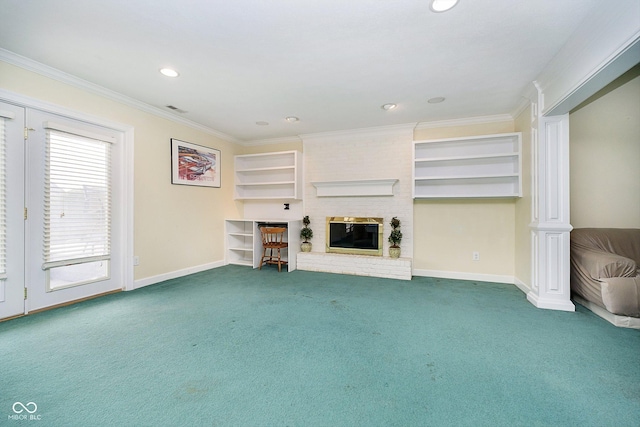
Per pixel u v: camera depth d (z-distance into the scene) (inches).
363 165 179.6
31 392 59.6
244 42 86.4
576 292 116.0
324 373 67.4
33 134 101.7
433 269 166.4
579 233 122.8
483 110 144.7
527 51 90.4
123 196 132.2
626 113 127.6
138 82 114.2
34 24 77.5
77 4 69.6
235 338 85.4
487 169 155.3
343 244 182.9
